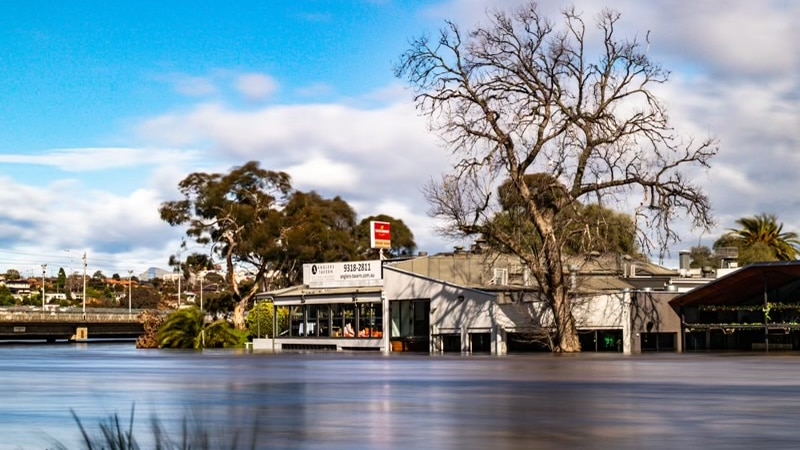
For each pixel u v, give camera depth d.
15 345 100.50
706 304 58.75
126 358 48.09
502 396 17.36
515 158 55.12
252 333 89.69
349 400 16.78
